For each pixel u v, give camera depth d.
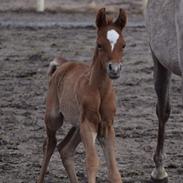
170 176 14.95
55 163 15.54
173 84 23.62
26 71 25.41
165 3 14.79
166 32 14.59
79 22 37.44
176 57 14.22
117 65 11.80
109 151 12.33
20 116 19.50
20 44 30.97
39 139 17.33
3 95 21.94
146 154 16.27
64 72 13.31
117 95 22.05
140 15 39.81
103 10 12.21
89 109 12.25
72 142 13.43
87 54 28.64
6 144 16.88
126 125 18.67
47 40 32.03
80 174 14.71
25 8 42.44
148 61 27.31
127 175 14.86
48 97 13.54
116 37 11.88
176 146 16.89
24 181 14.28
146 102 21.22
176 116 19.66
